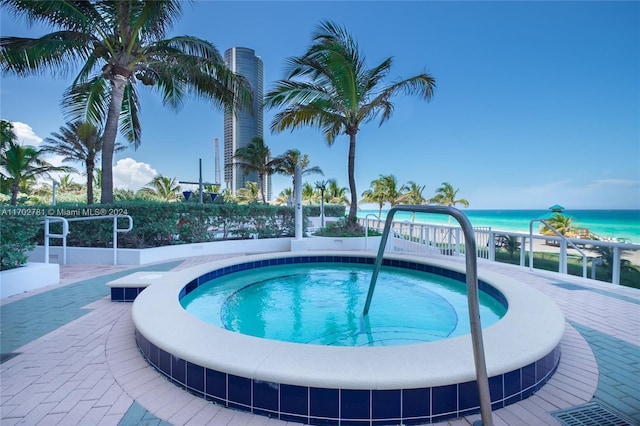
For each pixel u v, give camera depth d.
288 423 1.69
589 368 2.23
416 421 1.66
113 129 7.74
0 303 3.84
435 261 5.80
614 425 1.64
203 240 8.23
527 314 2.64
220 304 4.29
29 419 1.69
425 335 3.28
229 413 1.76
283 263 6.57
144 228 7.20
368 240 8.56
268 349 2.00
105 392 1.95
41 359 2.39
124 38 7.64
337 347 2.02
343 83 8.72
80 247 6.68
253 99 9.38
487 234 7.14
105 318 3.30
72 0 7.15
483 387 1.43
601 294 4.11
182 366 2.00
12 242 4.43
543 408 1.78
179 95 9.55
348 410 1.66
